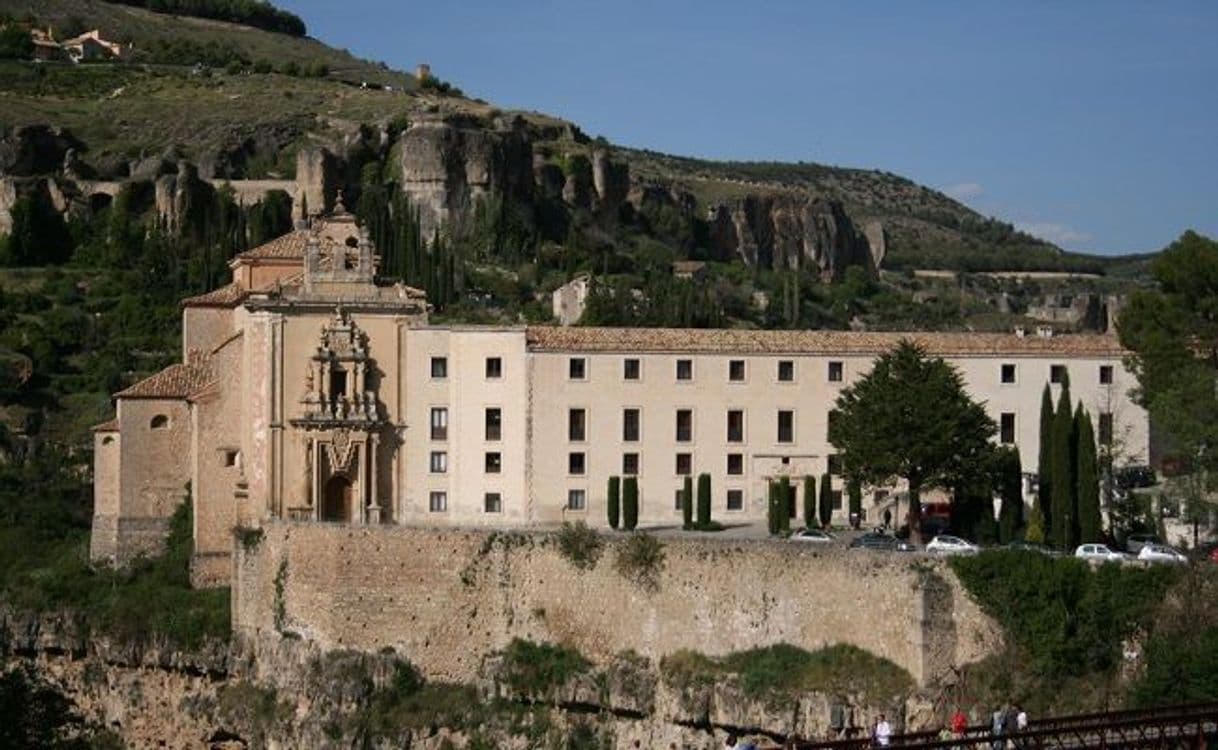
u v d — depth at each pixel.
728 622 162.75
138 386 196.00
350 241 192.00
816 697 153.88
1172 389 173.62
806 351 191.75
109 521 196.00
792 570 160.38
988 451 176.88
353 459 188.12
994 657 150.12
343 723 171.00
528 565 171.25
